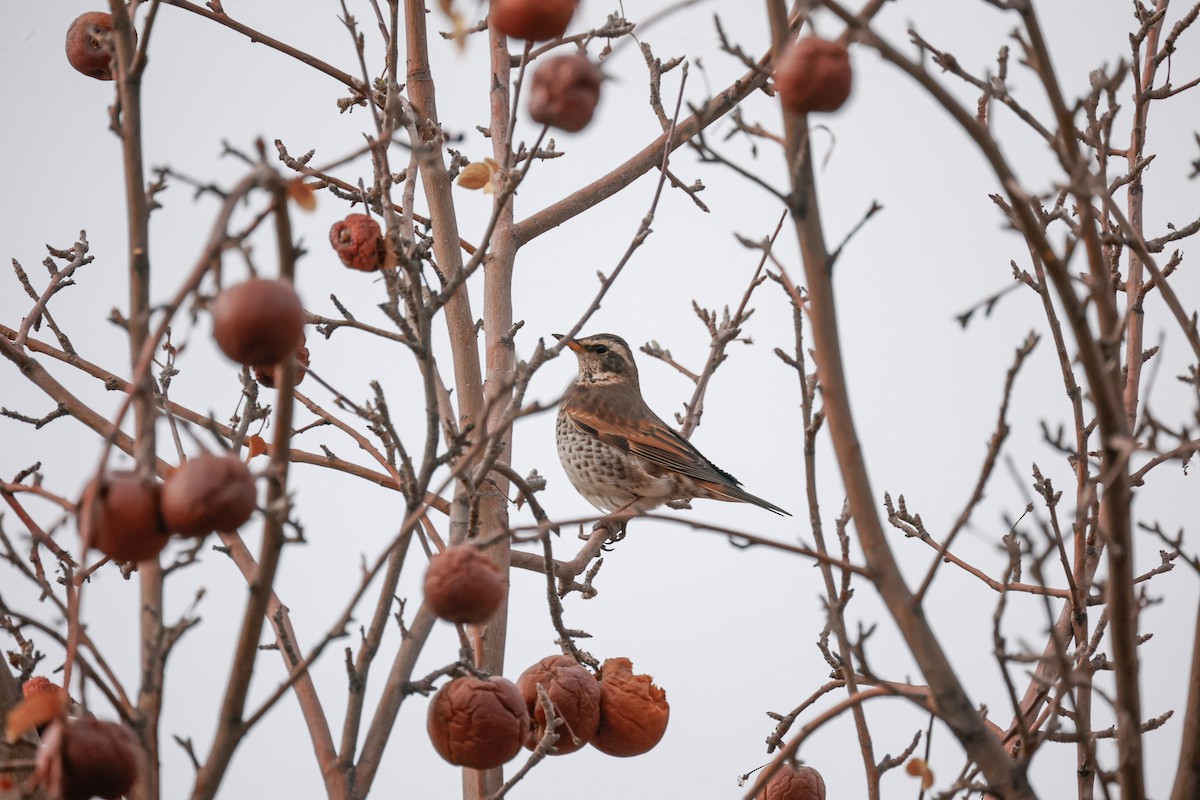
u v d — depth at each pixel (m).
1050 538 6.57
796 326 7.65
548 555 8.02
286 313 5.32
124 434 10.16
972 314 6.54
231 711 6.21
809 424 7.67
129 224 6.62
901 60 6.05
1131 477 9.61
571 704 7.79
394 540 6.55
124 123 6.73
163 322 5.07
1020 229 6.88
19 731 5.26
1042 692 8.24
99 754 5.34
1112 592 6.52
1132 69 10.39
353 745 7.25
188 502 5.22
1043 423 7.10
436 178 11.54
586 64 6.74
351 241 7.60
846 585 7.73
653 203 9.05
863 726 7.73
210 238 5.11
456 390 11.43
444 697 7.10
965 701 6.46
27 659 8.09
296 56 11.54
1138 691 6.61
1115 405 6.40
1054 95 6.49
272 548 6.00
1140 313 10.13
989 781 6.46
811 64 5.92
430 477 7.23
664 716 8.02
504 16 6.55
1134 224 10.32
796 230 6.49
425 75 11.62
